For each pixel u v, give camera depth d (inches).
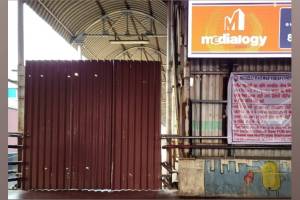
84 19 710.5
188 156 352.2
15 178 377.4
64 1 588.7
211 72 353.7
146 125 377.4
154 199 319.3
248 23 334.3
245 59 351.3
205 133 354.0
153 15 719.7
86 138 380.8
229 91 347.9
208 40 336.5
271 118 345.7
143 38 848.3
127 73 381.7
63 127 383.2
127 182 374.3
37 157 383.2
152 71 381.1
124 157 376.5
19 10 454.9
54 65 386.9
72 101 383.9
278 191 337.1
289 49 332.8
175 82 455.5
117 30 823.1
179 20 424.5
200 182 339.6
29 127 385.7
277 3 332.5
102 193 350.9
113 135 378.3
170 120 516.4
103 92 382.3
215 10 335.6
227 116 349.7
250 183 339.0
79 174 379.2
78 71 385.7
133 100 379.9
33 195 338.6
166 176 396.5
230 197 337.7
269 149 350.9
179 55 432.8
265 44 334.3
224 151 351.6
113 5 686.5
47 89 386.3
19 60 446.9
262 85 345.7
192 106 354.9
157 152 374.9
